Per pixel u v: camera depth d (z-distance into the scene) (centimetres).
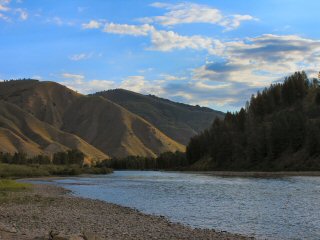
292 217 3366
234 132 19575
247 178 10506
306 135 14862
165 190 6650
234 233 2667
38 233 2278
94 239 2025
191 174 15475
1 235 2048
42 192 6216
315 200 4600
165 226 2845
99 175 16262
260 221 3180
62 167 17812
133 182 9650
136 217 3319
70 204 4250
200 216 3491
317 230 2780
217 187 7094
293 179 9381
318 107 18575
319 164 13188
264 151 16412
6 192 5856
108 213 3556
